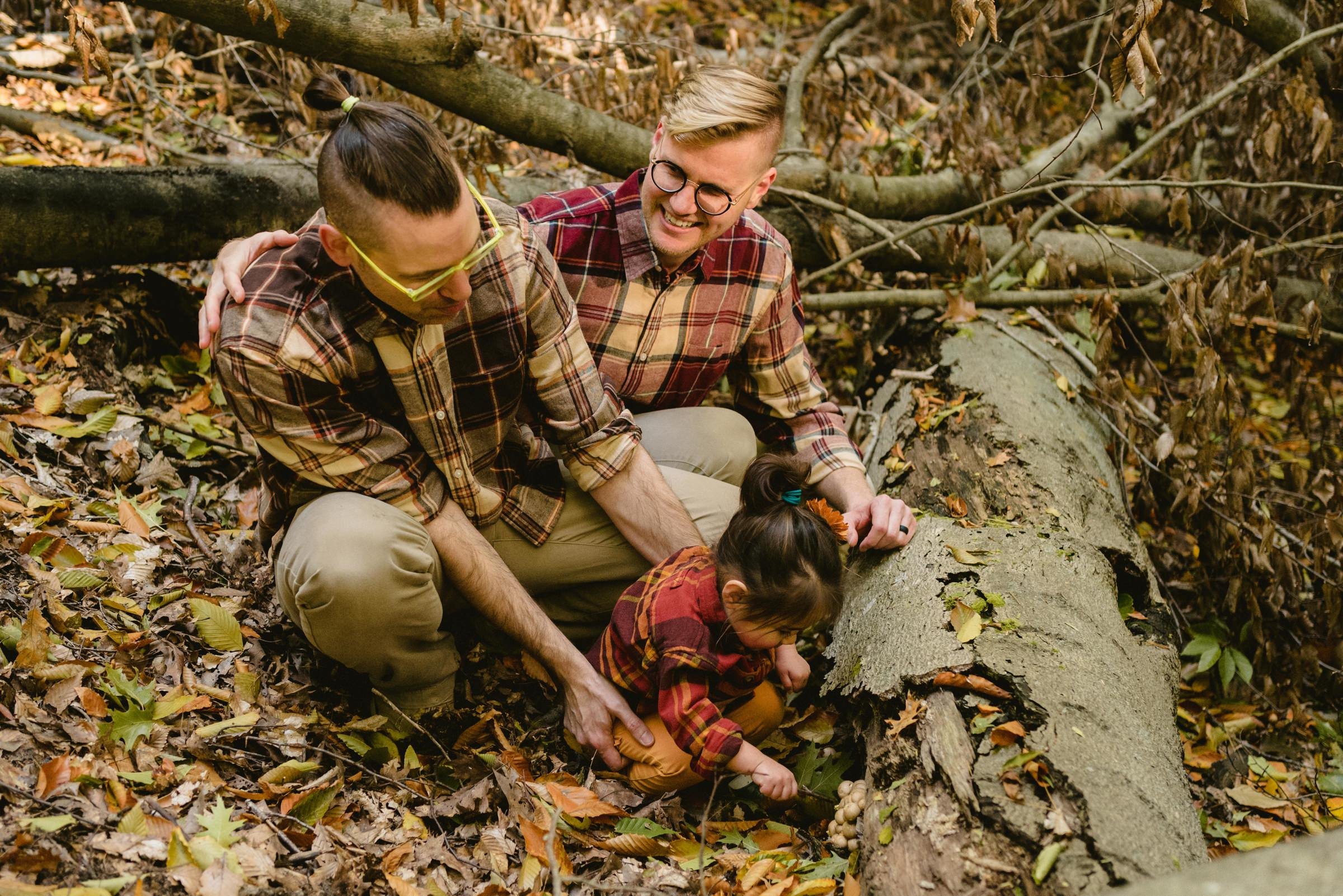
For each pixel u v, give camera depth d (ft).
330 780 6.09
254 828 5.56
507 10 12.19
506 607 6.67
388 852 5.72
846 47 16.94
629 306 7.41
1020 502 8.01
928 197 11.93
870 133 14.67
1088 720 5.80
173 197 9.11
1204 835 7.27
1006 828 5.22
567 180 12.00
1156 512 10.80
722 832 6.54
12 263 8.75
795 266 11.36
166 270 10.54
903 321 11.20
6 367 8.38
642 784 6.61
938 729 5.82
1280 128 10.07
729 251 7.41
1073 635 6.44
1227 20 8.63
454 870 5.82
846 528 6.63
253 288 5.93
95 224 8.85
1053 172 12.50
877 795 5.98
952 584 6.80
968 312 10.53
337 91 5.41
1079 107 15.89
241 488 8.71
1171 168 12.53
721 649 6.52
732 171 6.58
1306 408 10.82
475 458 6.83
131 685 6.17
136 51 11.45
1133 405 9.82
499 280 6.31
